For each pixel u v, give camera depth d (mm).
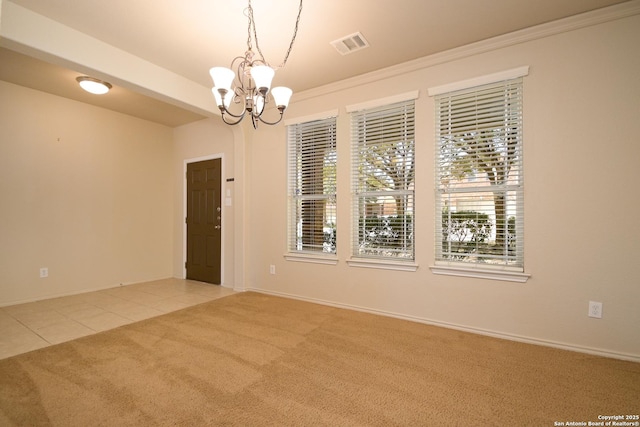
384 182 3219
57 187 3877
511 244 2627
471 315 2742
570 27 2336
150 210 4891
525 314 2523
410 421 1592
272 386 1901
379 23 2373
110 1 2119
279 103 1989
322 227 3645
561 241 2396
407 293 3049
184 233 5051
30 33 2223
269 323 2957
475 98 2732
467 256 2811
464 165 2801
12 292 3533
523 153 2525
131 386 1886
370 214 3309
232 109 3896
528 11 2248
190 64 3035
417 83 2988
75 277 4043
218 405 1714
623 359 2201
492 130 2676
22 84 3514
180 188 5117
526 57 2514
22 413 1623
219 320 3039
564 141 2385
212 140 4684
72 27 2432
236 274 4211
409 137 3074
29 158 3646
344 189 3420
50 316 3146
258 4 2139
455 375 2025
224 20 2330
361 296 3314
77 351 2352
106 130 4352
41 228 3750
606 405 1712
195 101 3455
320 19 2316
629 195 2191
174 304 3578
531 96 2496
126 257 4578
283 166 3873
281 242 3898
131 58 2840
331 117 3535
